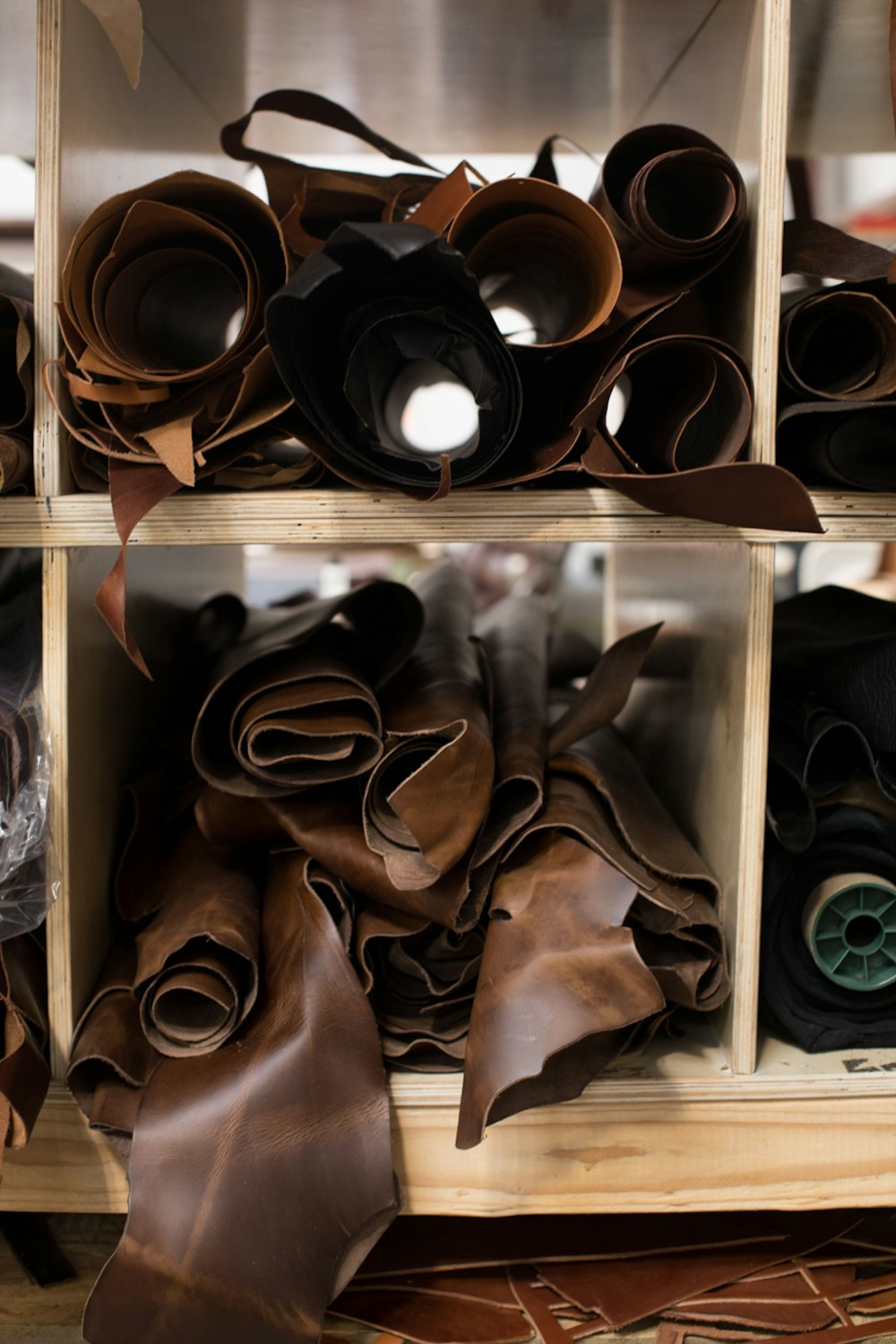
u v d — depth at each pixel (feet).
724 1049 2.88
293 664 2.91
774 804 2.91
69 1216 3.22
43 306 2.56
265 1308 2.36
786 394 2.72
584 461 2.47
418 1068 2.74
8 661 2.85
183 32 3.21
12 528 2.62
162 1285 2.36
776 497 2.31
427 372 3.07
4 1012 2.57
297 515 2.61
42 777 2.60
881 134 4.00
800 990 2.92
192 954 2.64
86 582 2.81
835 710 2.96
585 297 2.72
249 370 2.34
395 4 3.03
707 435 2.77
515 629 4.10
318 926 2.67
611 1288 2.81
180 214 2.42
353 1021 2.59
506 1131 2.72
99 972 2.93
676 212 2.75
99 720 2.93
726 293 2.81
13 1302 2.80
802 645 3.26
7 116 3.86
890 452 2.81
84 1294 2.84
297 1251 2.41
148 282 2.70
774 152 2.55
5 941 2.69
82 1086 2.67
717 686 3.00
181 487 2.61
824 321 2.71
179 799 3.17
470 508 2.61
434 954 2.81
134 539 2.62
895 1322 2.72
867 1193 2.81
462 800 2.47
